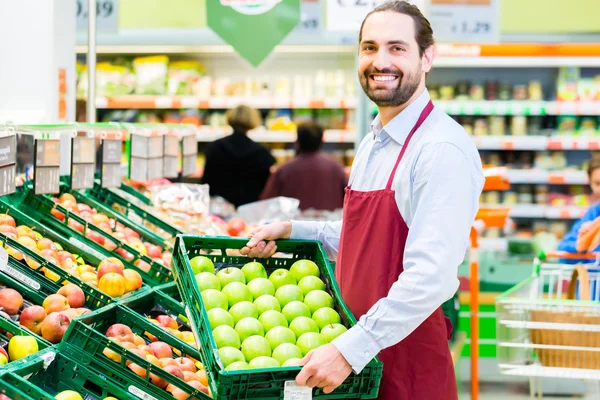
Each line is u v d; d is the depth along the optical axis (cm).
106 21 659
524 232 765
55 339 244
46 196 341
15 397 199
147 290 307
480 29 632
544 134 763
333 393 218
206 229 435
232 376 200
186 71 755
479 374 604
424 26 245
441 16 632
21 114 397
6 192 268
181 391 235
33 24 396
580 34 704
